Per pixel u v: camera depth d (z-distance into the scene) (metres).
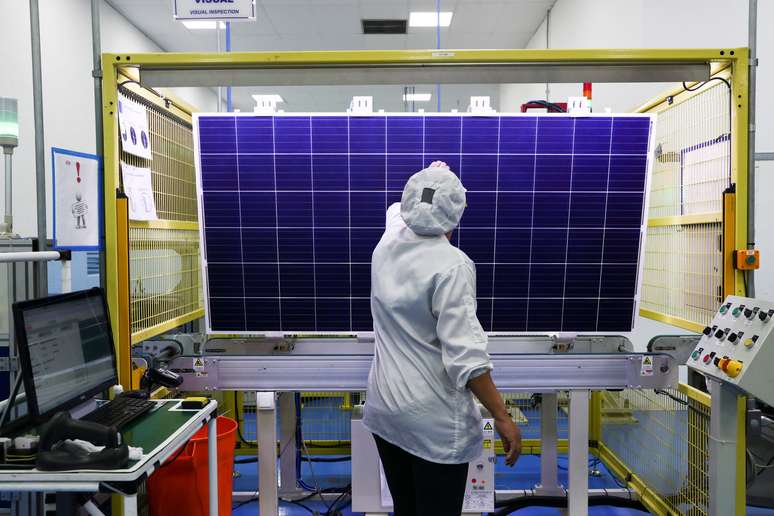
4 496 1.75
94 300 1.72
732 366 1.68
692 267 2.21
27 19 3.86
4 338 1.79
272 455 2.05
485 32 5.82
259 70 1.97
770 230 2.42
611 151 1.97
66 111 4.42
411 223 1.53
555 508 2.56
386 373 1.55
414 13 5.29
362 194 2.00
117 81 1.95
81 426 1.29
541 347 2.23
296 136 1.95
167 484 2.04
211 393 2.91
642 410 2.63
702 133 2.16
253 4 2.37
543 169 1.99
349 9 5.18
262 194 2.00
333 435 3.24
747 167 1.92
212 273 2.07
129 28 5.55
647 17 3.29
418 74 1.97
